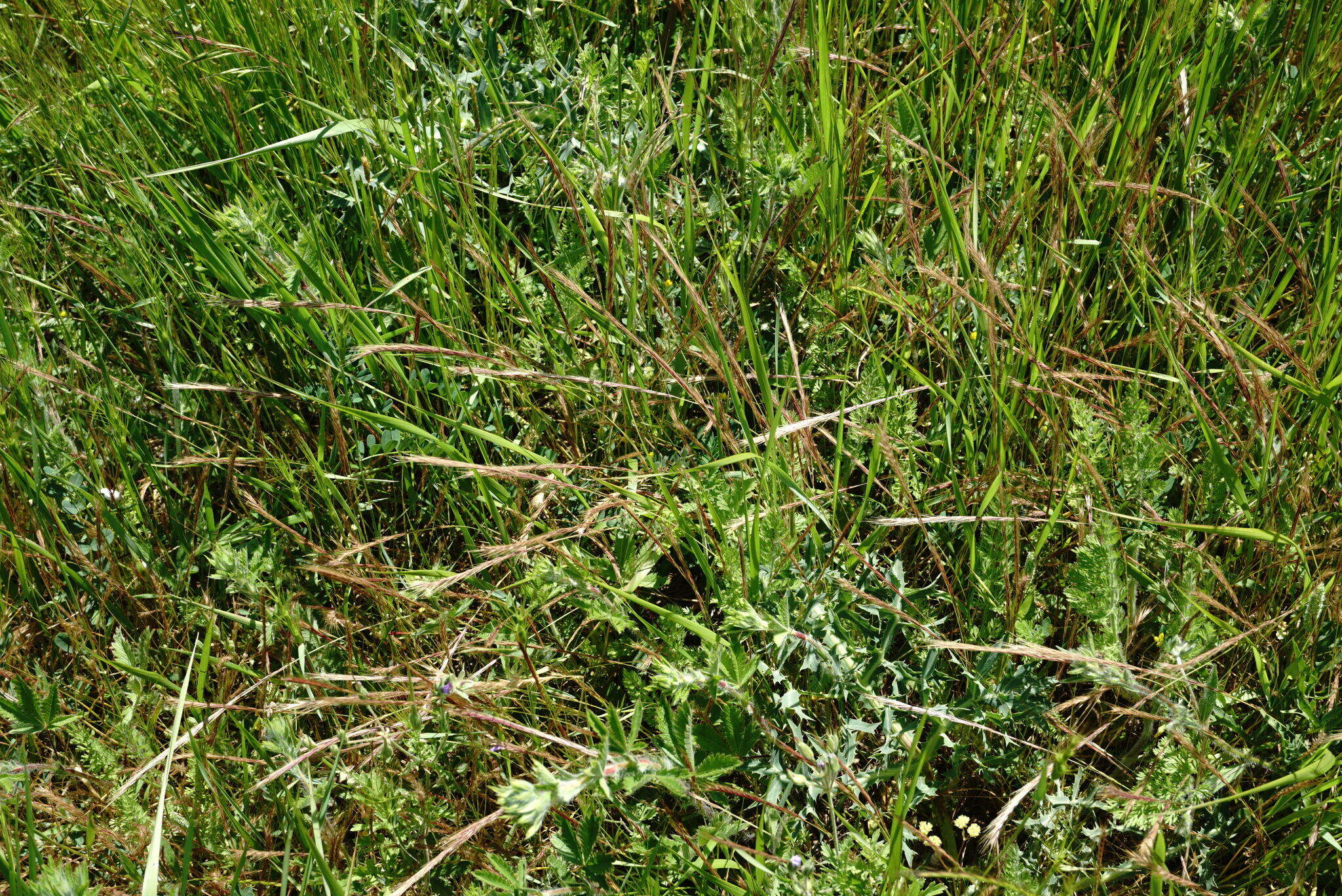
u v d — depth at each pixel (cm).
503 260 245
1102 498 197
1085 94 252
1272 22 257
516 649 199
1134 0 266
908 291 236
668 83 260
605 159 244
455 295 237
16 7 319
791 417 224
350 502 235
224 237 248
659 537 205
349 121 240
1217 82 249
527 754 188
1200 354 219
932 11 273
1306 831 167
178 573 227
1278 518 195
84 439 240
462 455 219
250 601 206
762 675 186
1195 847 179
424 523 238
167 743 204
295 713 190
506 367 219
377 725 189
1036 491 203
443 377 225
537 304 241
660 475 196
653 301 240
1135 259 218
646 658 197
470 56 285
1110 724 171
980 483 204
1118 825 174
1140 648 201
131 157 271
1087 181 232
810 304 237
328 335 241
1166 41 249
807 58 254
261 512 217
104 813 189
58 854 186
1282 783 167
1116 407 208
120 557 233
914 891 151
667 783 154
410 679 180
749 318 195
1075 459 190
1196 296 216
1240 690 184
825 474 216
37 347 255
